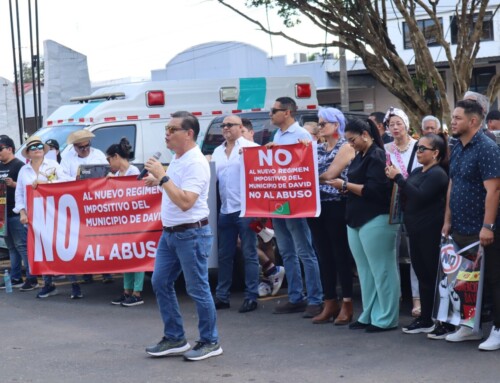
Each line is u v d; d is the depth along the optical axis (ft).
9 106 88.17
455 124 22.15
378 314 25.03
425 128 27.58
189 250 21.95
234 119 28.96
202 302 22.45
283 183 26.91
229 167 28.81
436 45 106.42
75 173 36.55
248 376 20.75
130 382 20.53
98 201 31.30
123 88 42.42
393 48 51.67
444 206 23.61
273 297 31.81
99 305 31.22
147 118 41.39
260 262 31.94
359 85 116.88
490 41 109.60
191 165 21.74
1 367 22.39
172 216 21.91
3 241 37.06
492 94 51.62
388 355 22.25
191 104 42.75
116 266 31.09
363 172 24.26
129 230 30.83
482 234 21.76
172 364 22.12
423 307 24.31
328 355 22.57
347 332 25.16
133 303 30.83
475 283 22.36
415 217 23.57
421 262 23.89
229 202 28.86
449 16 104.58
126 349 24.04
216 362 22.20
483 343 22.22
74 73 71.67
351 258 27.99
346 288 26.07
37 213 32.58
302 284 29.25
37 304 31.91
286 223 27.81
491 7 104.63
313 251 27.68
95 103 41.98
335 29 50.75
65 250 32.14
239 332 25.82
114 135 40.65
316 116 39.09
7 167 35.06
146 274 35.91
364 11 49.52
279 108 27.78
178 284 34.55
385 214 24.27
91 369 21.88
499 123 32.71
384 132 31.17
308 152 26.35
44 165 33.81
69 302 32.09
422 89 52.90
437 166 23.59
